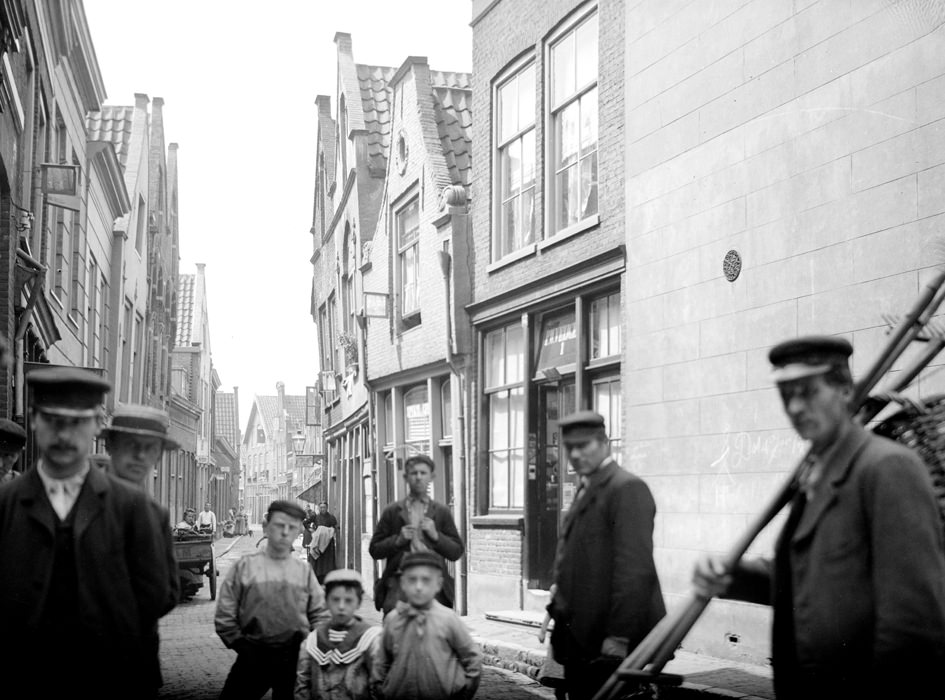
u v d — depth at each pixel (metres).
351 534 23.81
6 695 3.52
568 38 12.62
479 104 14.74
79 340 19.48
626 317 10.72
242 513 68.31
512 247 13.89
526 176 13.59
